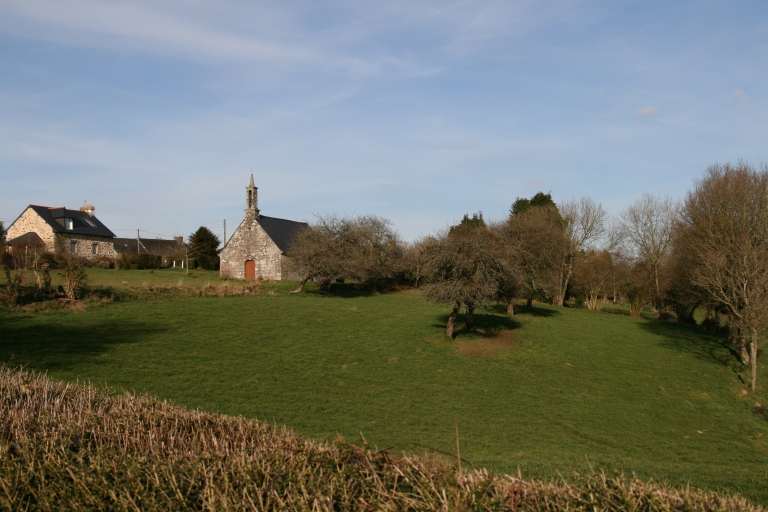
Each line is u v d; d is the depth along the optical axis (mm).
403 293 49219
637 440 16656
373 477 4621
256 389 17922
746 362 27750
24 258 40094
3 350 18547
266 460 5086
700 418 20219
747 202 29328
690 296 35625
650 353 29094
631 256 53000
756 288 25297
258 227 51781
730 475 10562
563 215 54062
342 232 49406
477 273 27203
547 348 28250
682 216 36344
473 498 4137
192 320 27297
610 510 4371
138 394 15711
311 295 42438
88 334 22172
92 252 57812
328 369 21500
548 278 47719
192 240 66438
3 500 4766
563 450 14359
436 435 14836
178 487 4746
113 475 5027
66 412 7102
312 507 4250
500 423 16828
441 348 26734
